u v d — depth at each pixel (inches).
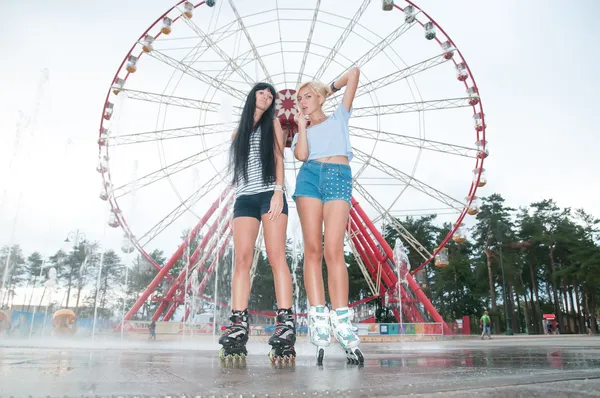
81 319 886.4
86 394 43.0
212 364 90.8
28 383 50.1
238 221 128.3
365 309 1561.3
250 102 136.0
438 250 836.0
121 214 767.7
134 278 1473.9
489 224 2160.4
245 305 120.2
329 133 121.5
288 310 116.0
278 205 126.6
